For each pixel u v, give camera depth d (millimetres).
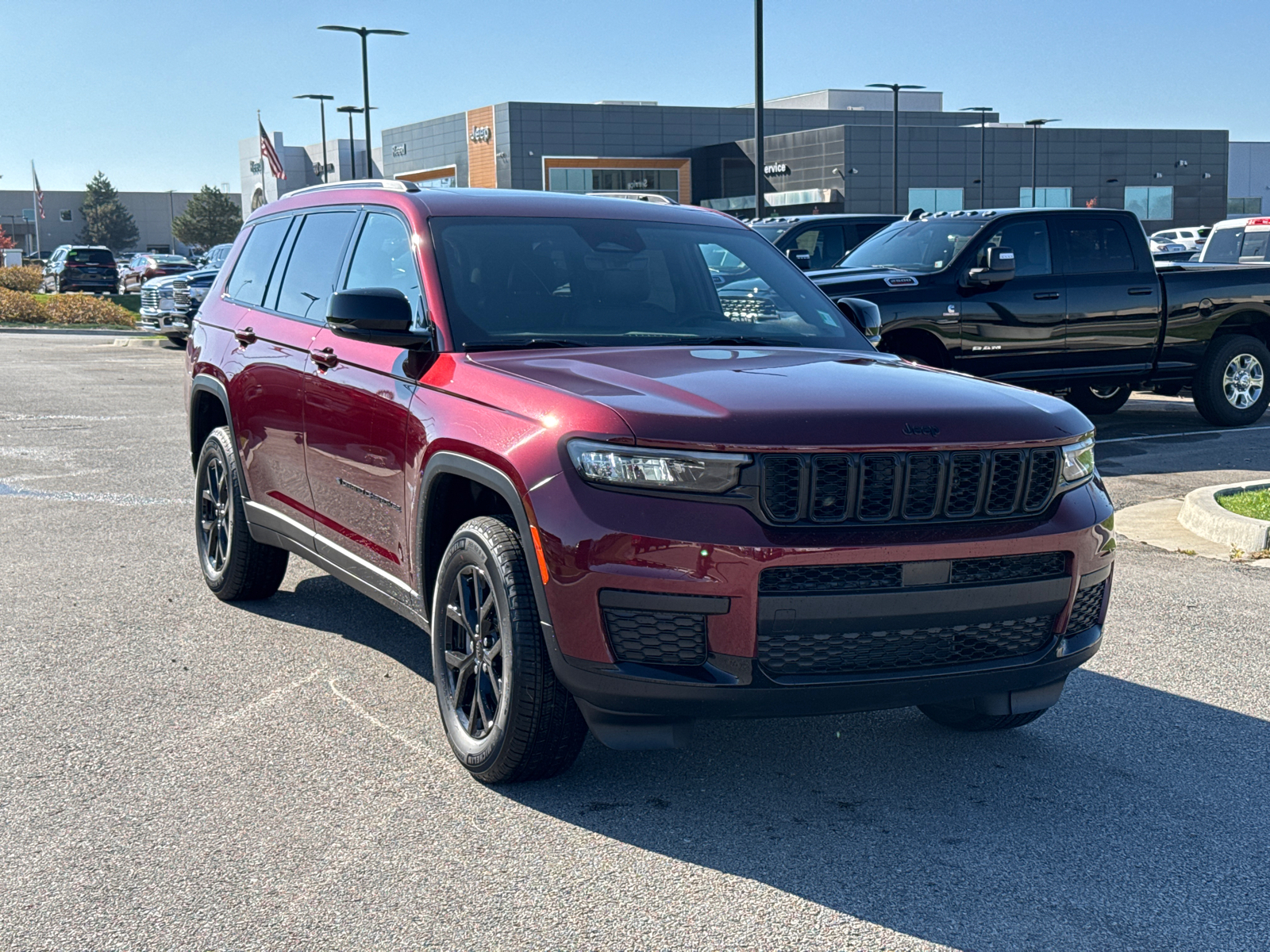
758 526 3434
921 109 98500
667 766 4227
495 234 4863
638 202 5535
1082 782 4113
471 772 4047
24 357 23062
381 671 5191
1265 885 3398
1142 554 7406
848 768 4223
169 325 25062
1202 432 12383
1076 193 75125
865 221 15375
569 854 3553
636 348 4414
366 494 4715
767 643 3459
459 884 3367
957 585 3557
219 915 3195
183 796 3936
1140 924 3182
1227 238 21359
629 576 3449
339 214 5523
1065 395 13578
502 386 3979
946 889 3361
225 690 4941
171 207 155125
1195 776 4172
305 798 3922
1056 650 3812
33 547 7445
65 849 3564
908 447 3516
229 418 5949
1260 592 6551
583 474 3549
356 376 4773
